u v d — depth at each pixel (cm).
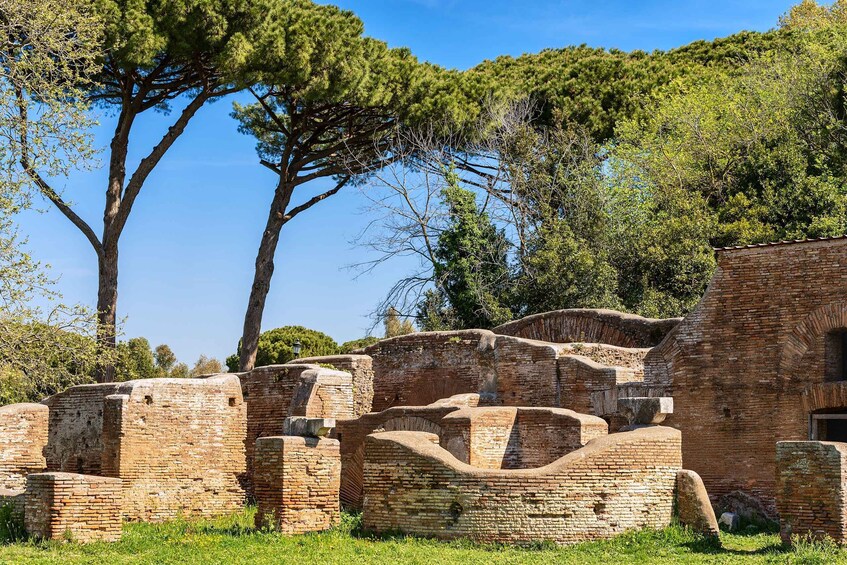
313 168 4516
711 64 5812
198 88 4184
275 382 3042
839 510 1834
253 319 4378
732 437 2505
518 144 4956
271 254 4425
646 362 2648
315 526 2162
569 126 5069
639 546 1906
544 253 4309
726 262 2561
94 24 3353
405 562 1777
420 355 3381
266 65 3953
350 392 2886
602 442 2002
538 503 1952
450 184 4656
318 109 4278
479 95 4981
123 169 4059
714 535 1969
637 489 1991
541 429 2428
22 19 2973
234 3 3862
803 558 1755
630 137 5078
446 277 4553
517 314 4419
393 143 4572
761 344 2491
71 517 2056
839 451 1847
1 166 2833
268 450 2172
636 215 4675
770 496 2436
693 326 2589
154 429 2661
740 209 4312
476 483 1981
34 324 2902
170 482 2666
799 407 2427
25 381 2914
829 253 2425
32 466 2941
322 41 4044
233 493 2758
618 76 5459
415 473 2047
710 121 4891
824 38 5219
